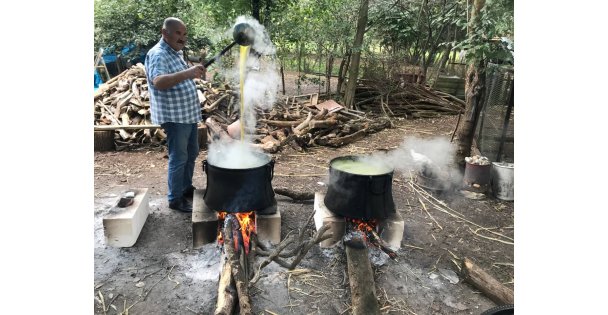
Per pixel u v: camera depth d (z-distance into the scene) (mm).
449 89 9805
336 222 2984
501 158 4887
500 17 3740
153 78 3012
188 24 8766
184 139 3318
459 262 2988
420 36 10328
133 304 2410
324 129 6242
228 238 2566
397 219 3076
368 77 9336
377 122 7324
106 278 2633
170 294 2506
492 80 5277
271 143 5500
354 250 2676
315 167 5035
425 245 3209
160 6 10555
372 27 9438
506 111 4715
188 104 3213
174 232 3227
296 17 7293
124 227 2955
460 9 6246
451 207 3947
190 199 3689
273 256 2602
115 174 4535
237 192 2752
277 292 2547
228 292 2307
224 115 6312
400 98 9023
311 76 11141
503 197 4137
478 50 3855
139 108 5984
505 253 3141
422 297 2564
